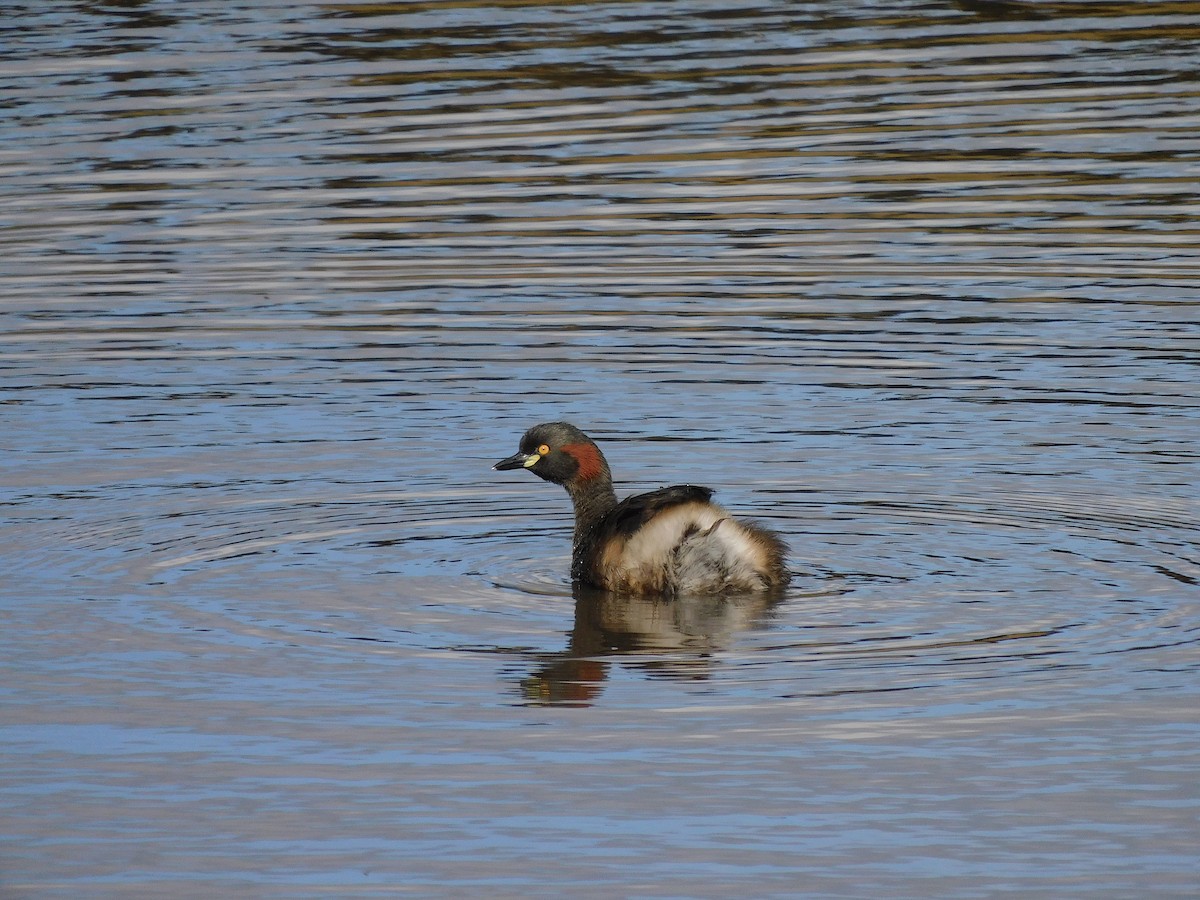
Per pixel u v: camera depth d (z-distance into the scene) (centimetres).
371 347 1848
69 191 2352
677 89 2683
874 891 877
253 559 1330
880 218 2200
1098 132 2455
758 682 1112
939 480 1473
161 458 1550
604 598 1267
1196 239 2092
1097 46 2858
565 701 1086
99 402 1697
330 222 2241
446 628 1208
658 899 870
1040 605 1223
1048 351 1788
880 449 1547
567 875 893
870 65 2778
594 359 1802
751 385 1720
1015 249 2088
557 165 2392
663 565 1259
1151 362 1750
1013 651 1148
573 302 1970
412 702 1088
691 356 1805
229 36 3042
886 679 1112
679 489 1302
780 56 2836
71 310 1969
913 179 2317
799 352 1805
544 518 1435
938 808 956
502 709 1076
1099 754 1010
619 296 1986
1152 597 1231
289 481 1497
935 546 1340
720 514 1280
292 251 2150
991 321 1878
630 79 2738
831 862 904
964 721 1052
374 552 1352
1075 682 1102
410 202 2294
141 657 1152
